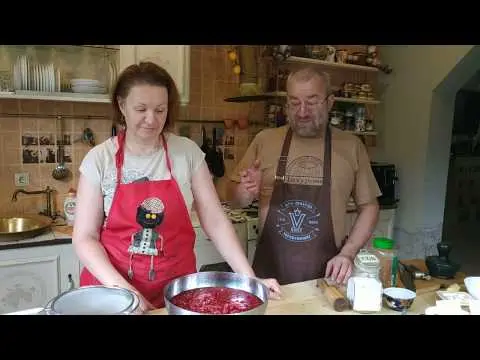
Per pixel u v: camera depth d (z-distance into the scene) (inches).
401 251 141.9
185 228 54.4
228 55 121.4
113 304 35.8
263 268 67.2
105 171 52.4
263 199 69.3
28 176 102.3
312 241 65.0
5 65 97.1
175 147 55.4
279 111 125.2
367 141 149.2
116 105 52.2
